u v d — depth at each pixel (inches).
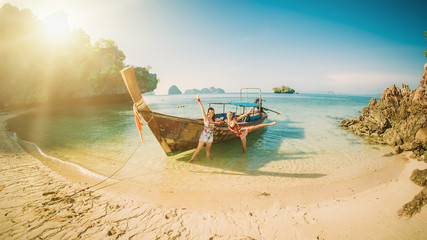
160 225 148.5
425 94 442.0
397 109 481.4
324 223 149.9
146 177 236.8
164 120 270.4
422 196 159.2
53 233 136.0
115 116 895.7
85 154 319.9
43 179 221.8
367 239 130.6
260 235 137.9
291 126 583.2
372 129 475.8
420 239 126.5
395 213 156.0
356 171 257.3
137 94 249.1
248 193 200.7
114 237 134.0
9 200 175.6
